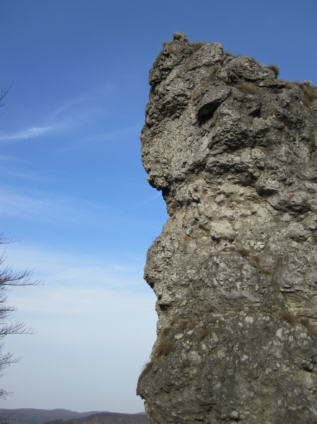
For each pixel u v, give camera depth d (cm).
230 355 1119
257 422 1038
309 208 1307
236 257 1248
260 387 1073
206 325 1197
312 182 1352
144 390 1170
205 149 1416
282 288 1201
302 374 1084
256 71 1471
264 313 1172
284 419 1024
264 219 1323
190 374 1123
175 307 1303
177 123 1566
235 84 1460
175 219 1494
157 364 1197
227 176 1378
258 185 1348
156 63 1627
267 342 1117
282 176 1331
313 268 1211
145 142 1645
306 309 1175
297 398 1042
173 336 1225
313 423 1013
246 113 1388
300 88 1538
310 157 1412
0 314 1833
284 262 1230
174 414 1103
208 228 1367
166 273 1372
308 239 1270
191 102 1517
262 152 1362
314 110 1493
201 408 1083
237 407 1055
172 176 1517
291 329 1134
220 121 1362
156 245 1434
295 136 1416
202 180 1423
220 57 1521
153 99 1625
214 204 1376
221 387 1082
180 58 1580
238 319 1168
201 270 1286
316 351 1097
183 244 1391
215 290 1223
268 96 1420
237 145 1365
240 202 1362
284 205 1316
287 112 1405
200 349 1152
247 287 1196
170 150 1561
